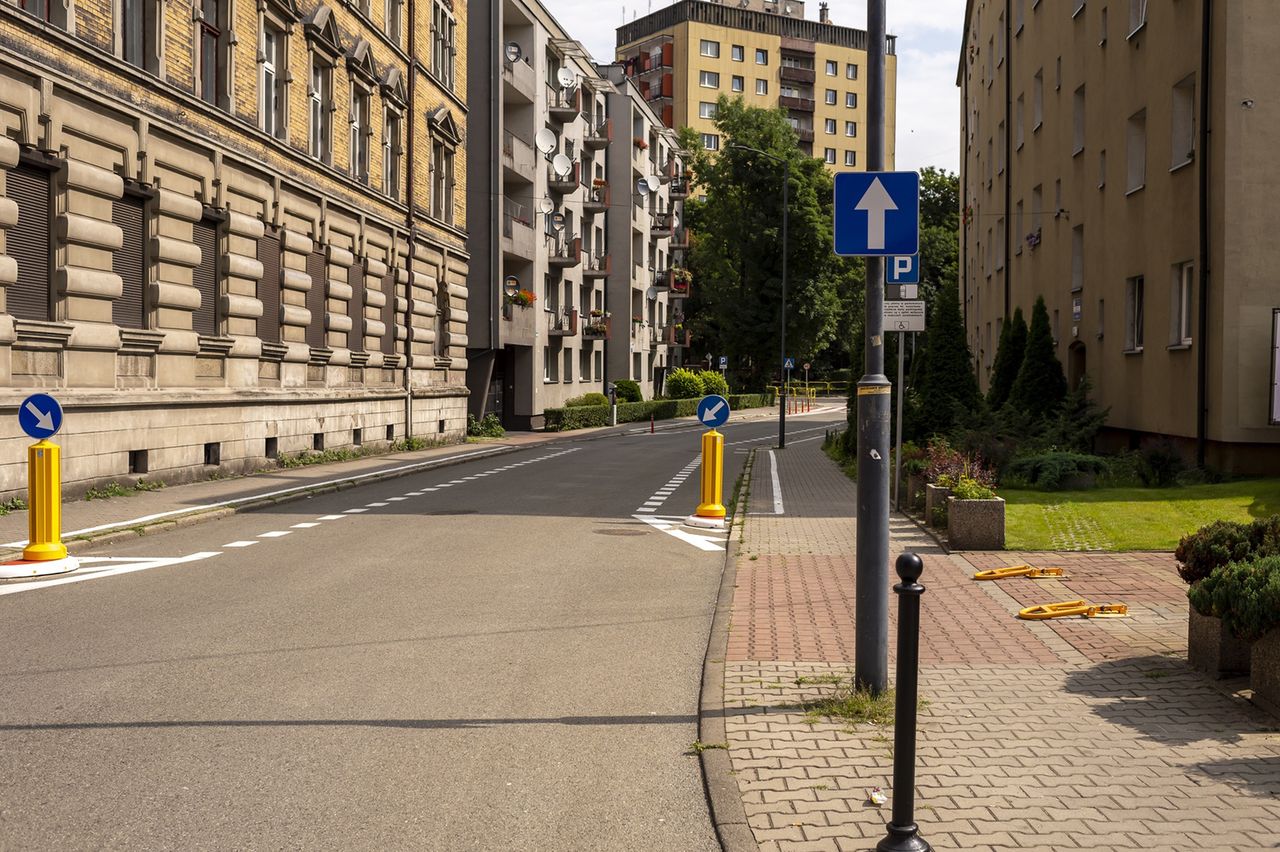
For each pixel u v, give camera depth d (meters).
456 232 37.66
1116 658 7.98
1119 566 11.95
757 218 73.81
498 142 43.97
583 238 58.66
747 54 111.06
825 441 37.25
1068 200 27.58
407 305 33.06
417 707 6.80
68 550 12.92
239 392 22.27
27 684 7.18
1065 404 22.81
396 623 9.24
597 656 8.20
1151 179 21.09
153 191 19.17
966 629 8.99
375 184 30.70
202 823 4.89
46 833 4.74
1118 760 5.70
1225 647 7.31
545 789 5.41
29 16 15.45
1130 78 22.41
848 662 7.90
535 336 49.25
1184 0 19.38
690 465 29.06
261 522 16.11
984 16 41.91
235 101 22.20
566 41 52.81
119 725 6.34
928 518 15.20
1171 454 19.16
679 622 9.47
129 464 18.59
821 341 77.69
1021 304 33.59
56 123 16.27
